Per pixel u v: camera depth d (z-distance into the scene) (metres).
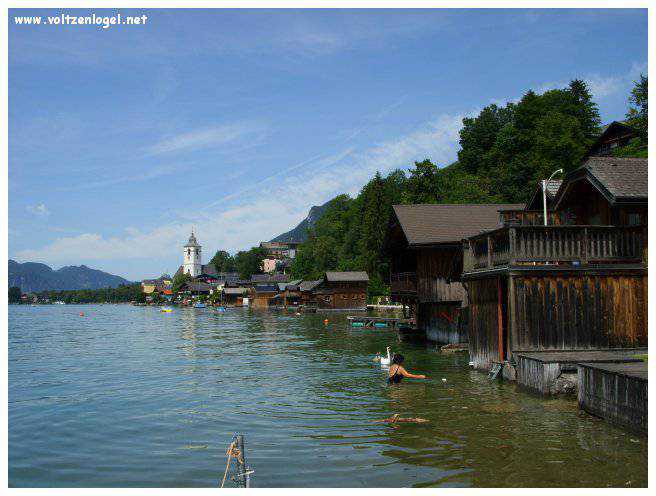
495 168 89.31
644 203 16.81
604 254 17.66
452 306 30.50
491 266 19.16
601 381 12.60
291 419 14.33
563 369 15.55
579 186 20.58
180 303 193.12
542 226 17.45
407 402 15.91
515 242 17.34
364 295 96.12
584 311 17.42
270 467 10.30
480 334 20.80
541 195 23.86
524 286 17.25
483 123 110.62
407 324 46.31
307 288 112.75
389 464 10.23
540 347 17.16
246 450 11.52
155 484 9.59
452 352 28.48
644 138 57.69
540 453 10.43
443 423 13.12
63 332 57.69
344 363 26.23
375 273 95.69
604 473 9.29
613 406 12.07
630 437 11.21
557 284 17.39
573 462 9.87
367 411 14.97
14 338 48.25
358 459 10.61
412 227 32.22
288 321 71.62
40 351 35.38
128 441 12.59
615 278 17.64
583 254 17.53
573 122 73.56
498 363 18.91
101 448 12.05
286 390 18.88
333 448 11.45
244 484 9.30
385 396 17.08
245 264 192.75
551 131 73.94
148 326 68.50
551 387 15.41
